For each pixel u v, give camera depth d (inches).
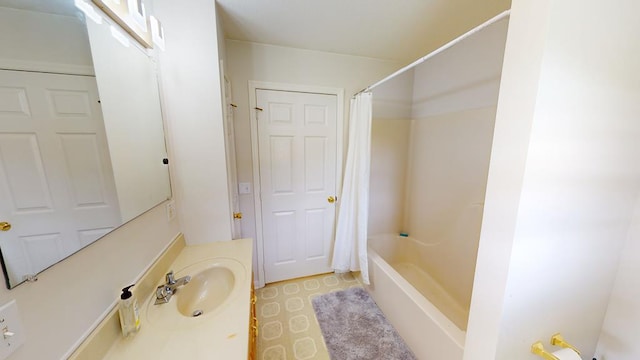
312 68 81.0
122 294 30.0
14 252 19.7
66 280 24.7
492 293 34.1
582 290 36.9
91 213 28.8
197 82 53.2
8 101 19.6
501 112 31.4
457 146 76.4
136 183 39.6
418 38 71.7
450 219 79.4
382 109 93.8
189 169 55.6
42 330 22.0
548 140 28.9
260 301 79.5
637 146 34.3
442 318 51.4
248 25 63.7
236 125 76.4
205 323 32.5
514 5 28.9
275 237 87.8
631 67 31.4
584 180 32.3
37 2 22.8
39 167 22.3
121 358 27.3
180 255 53.1
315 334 65.2
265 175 82.5
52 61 24.3
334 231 94.3
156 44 47.9
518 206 29.8
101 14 32.4
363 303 78.0
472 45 69.7
